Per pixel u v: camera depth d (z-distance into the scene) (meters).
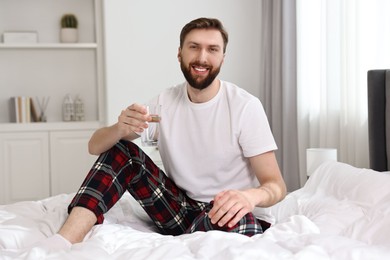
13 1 4.34
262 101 4.04
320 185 2.28
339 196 2.11
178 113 1.93
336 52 3.26
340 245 1.30
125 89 4.02
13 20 4.35
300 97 3.55
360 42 2.98
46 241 1.40
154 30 4.03
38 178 4.21
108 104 4.00
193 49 1.83
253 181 1.93
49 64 4.42
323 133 3.37
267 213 1.88
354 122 3.10
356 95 3.02
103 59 4.25
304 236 1.38
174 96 1.98
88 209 1.65
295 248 1.29
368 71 2.81
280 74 3.77
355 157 3.07
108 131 1.78
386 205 1.81
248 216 1.66
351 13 3.07
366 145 3.03
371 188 1.96
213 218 1.54
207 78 1.83
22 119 4.21
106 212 1.81
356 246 1.29
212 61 1.83
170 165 1.95
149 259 1.24
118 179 1.77
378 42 2.90
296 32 3.59
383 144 2.78
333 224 1.80
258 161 1.84
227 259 1.21
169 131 1.93
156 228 1.99
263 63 4.01
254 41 4.16
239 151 1.88
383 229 1.67
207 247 1.30
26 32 4.27
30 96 4.40
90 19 4.44
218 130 1.88
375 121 2.78
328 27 3.27
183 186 1.94
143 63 4.03
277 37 3.77
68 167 4.25
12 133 4.16
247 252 1.22
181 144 1.92
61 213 1.73
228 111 1.88
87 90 4.47
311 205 2.07
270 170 1.83
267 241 1.29
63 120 4.42
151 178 1.87
